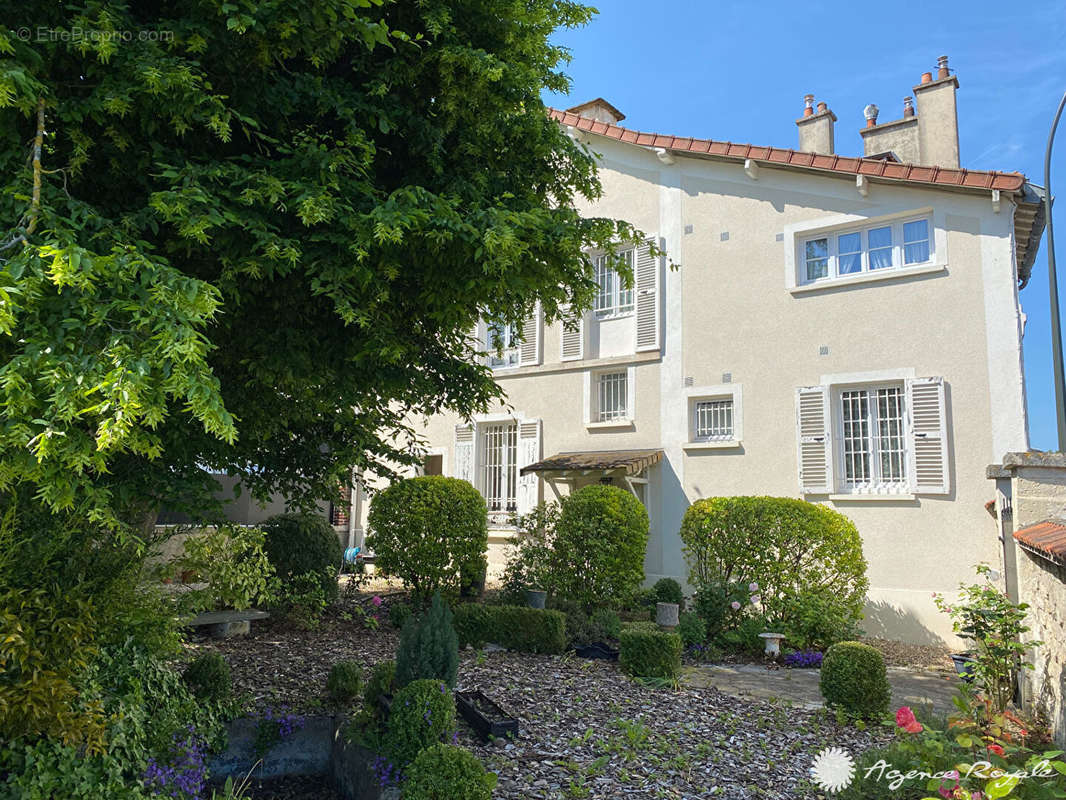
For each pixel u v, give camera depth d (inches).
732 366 512.7
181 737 176.1
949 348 434.3
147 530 215.3
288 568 408.5
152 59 136.0
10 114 130.2
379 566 468.1
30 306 100.8
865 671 251.3
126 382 92.4
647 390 550.3
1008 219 423.5
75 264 98.3
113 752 152.8
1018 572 268.5
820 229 487.5
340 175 170.9
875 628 438.0
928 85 566.6
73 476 108.9
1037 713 238.4
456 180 199.9
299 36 154.3
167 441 160.7
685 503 522.0
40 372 98.3
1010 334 415.5
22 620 139.9
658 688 290.8
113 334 104.5
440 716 180.7
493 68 189.2
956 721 201.5
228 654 317.7
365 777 185.0
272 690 258.8
